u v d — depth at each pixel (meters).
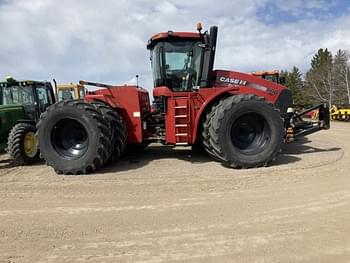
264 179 6.46
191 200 5.35
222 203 5.18
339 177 6.52
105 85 8.23
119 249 3.78
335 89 54.28
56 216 4.83
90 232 4.25
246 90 8.26
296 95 64.38
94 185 6.33
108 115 7.60
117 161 8.48
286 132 8.84
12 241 4.05
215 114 7.46
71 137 7.51
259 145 7.49
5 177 7.21
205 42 8.15
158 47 8.29
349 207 4.93
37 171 7.88
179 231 4.21
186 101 7.93
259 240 3.92
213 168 7.42
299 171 6.98
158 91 8.16
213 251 3.68
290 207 4.96
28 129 8.98
